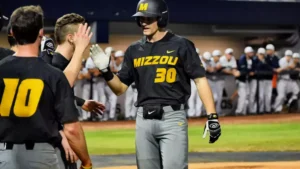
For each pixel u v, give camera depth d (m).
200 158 24.41
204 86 11.77
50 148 8.73
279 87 46.94
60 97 8.67
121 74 12.30
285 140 30.88
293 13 55.00
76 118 8.80
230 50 44.75
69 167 10.45
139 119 11.95
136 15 11.73
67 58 11.00
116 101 43.47
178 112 11.73
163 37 11.96
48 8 47.66
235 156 25.00
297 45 57.53
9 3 45.78
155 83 11.73
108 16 49.81
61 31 10.98
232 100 46.62
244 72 45.28
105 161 23.59
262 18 54.34
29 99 8.52
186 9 52.31
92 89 42.41
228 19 53.62
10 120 8.54
